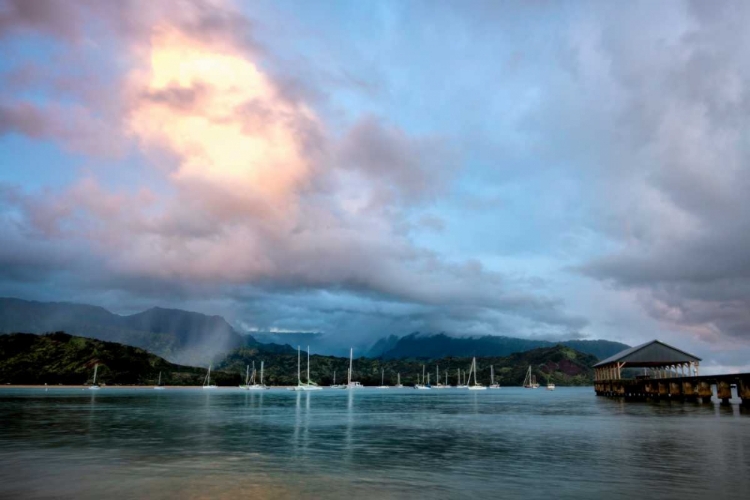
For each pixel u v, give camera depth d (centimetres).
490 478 1956
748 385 5903
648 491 1730
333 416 5534
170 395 14100
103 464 2262
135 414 5609
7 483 1861
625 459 2384
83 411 6103
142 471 2092
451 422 4716
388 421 4844
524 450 2739
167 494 1695
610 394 10931
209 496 1669
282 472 2080
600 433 3559
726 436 3241
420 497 1662
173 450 2714
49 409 6506
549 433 3622
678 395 7819
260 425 4294
